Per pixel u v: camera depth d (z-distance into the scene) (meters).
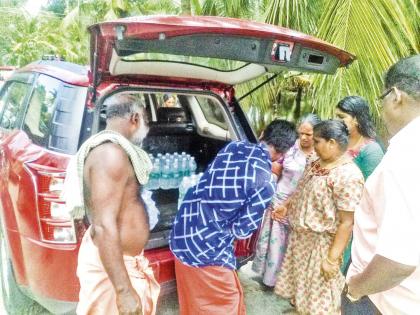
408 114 1.55
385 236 1.37
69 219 2.18
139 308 1.77
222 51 2.08
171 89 2.94
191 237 2.25
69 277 2.23
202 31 1.92
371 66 3.70
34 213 2.22
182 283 2.36
